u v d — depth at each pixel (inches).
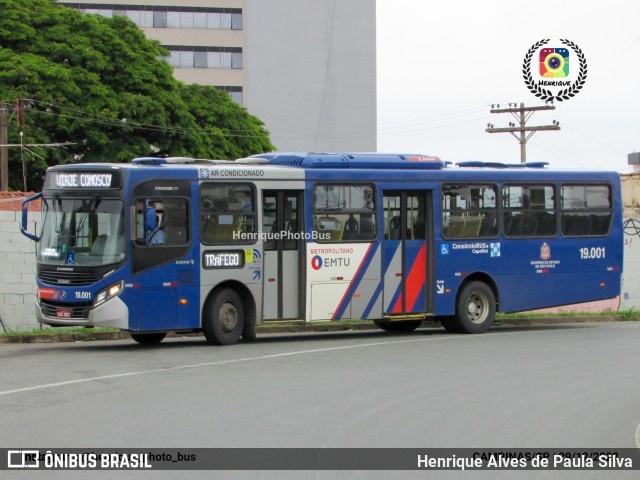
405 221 772.0
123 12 3368.6
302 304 719.7
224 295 690.2
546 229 838.5
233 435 374.0
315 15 3518.7
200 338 804.0
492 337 775.7
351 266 741.3
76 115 1860.2
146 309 650.2
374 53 3538.4
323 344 713.0
